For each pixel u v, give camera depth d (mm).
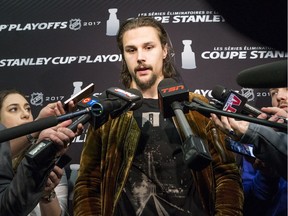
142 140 1946
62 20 3225
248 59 3105
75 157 3033
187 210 1857
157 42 2102
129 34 2105
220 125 1765
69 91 3156
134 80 2111
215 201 1902
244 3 3148
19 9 3254
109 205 1889
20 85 3174
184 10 3162
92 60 3172
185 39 3133
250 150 1818
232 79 3088
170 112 1725
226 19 3145
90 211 1928
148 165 1907
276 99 2711
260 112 1771
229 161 1967
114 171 1919
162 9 3176
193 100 1730
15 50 3211
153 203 1862
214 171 1959
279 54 3102
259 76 1315
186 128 1555
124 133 1963
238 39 3123
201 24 3146
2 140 1478
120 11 3199
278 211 2525
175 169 1897
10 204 1677
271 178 2475
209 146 1979
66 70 3172
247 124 1759
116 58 3162
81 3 3230
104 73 3156
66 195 2812
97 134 2031
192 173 1889
